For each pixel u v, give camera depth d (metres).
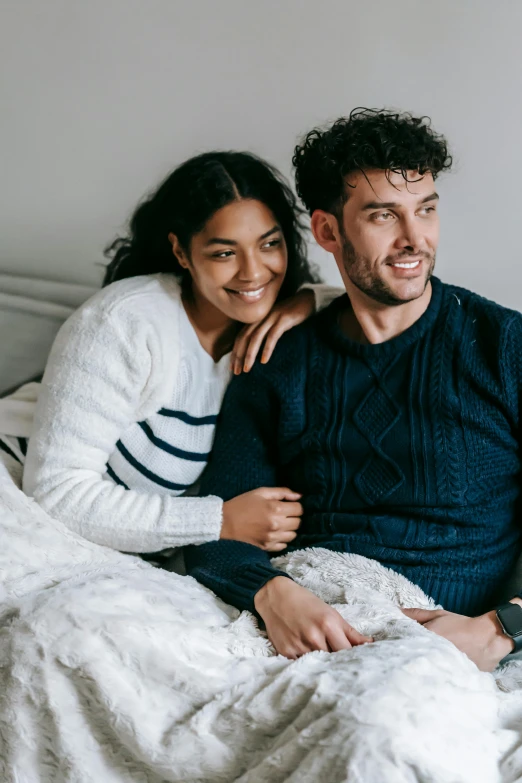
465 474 1.31
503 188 1.60
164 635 1.13
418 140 1.22
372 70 1.61
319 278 1.66
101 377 1.33
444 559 1.29
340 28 1.61
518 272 1.64
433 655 1.07
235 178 1.30
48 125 1.74
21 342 1.69
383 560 1.30
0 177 1.78
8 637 1.13
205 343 1.43
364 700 0.99
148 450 1.40
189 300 1.42
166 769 1.07
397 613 1.20
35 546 1.29
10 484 1.34
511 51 1.54
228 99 1.68
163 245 1.43
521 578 1.36
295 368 1.39
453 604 1.29
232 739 1.07
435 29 1.57
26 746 1.12
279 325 1.38
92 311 1.35
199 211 1.30
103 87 1.71
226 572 1.29
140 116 1.71
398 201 1.22
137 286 1.39
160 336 1.34
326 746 0.98
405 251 1.24
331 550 1.32
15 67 1.72
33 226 1.78
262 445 1.43
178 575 1.30
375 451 1.33
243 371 1.41
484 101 1.57
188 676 1.10
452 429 1.30
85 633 1.11
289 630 1.17
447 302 1.33
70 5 1.68
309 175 1.33
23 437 1.46
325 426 1.36
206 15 1.65
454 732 0.99
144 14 1.66
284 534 1.36
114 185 1.74
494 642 1.19
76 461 1.34
